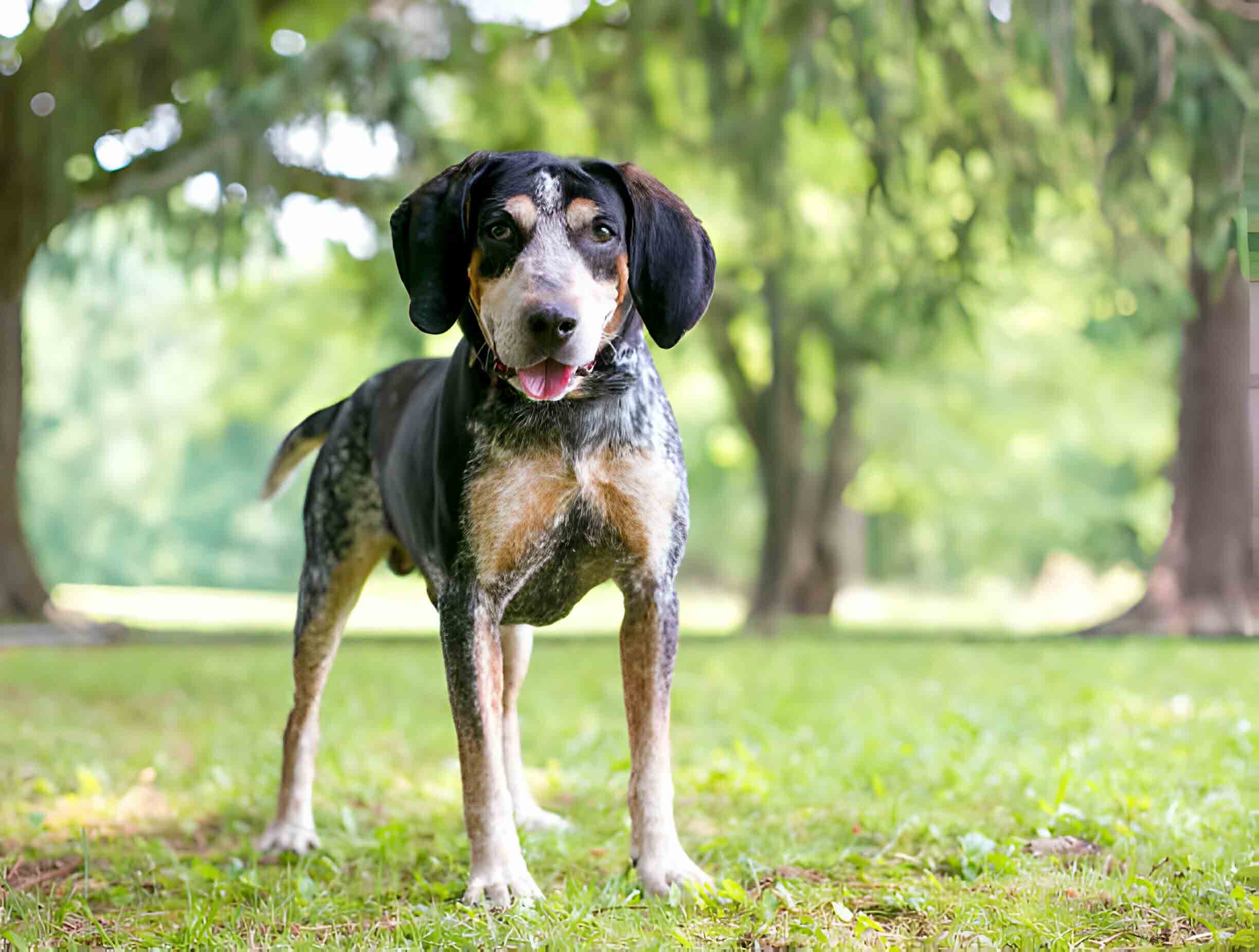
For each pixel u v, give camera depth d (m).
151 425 38.28
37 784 5.31
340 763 5.77
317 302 24.45
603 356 3.46
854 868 3.86
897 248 12.03
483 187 3.42
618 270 3.39
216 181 10.47
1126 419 25.41
